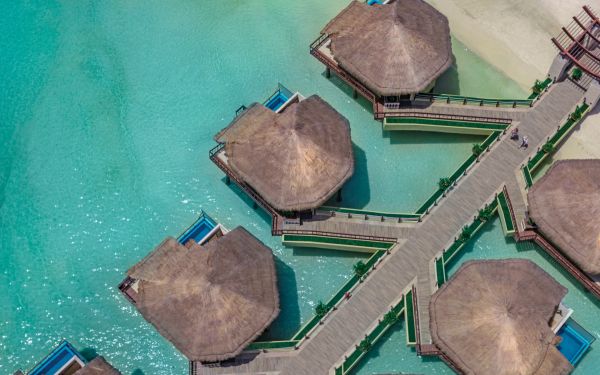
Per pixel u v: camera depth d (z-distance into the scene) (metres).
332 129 36.16
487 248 36.16
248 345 31.97
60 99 42.22
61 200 38.94
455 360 30.67
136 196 38.97
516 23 43.12
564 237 33.25
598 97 37.81
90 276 36.72
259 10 44.75
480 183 36.78
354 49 38.44
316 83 41.84
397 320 34.34
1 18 45.09
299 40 43.50
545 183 34.62
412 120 38.44
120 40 44.06
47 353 34.81
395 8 38.59
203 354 31.27
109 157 40.19
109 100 42.06
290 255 36.75
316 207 34.69
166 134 40.84
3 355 34.75
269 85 42.12
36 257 37.28
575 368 33.12
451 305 31.62
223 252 33.09
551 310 31.47
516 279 31.84
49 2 45.44
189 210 38.47
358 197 38.09
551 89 39.53
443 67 38.16
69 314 35.72
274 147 35.22
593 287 33.34
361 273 34.31
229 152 36.25
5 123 41.47
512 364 30.00
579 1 43.53
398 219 35.81
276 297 32.62
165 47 43.72
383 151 39.34
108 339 35.09
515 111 38.88
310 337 33.28
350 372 33.47
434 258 34.91
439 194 36.53
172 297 32.06
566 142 38.56
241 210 38.19
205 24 44.38
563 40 42.19
